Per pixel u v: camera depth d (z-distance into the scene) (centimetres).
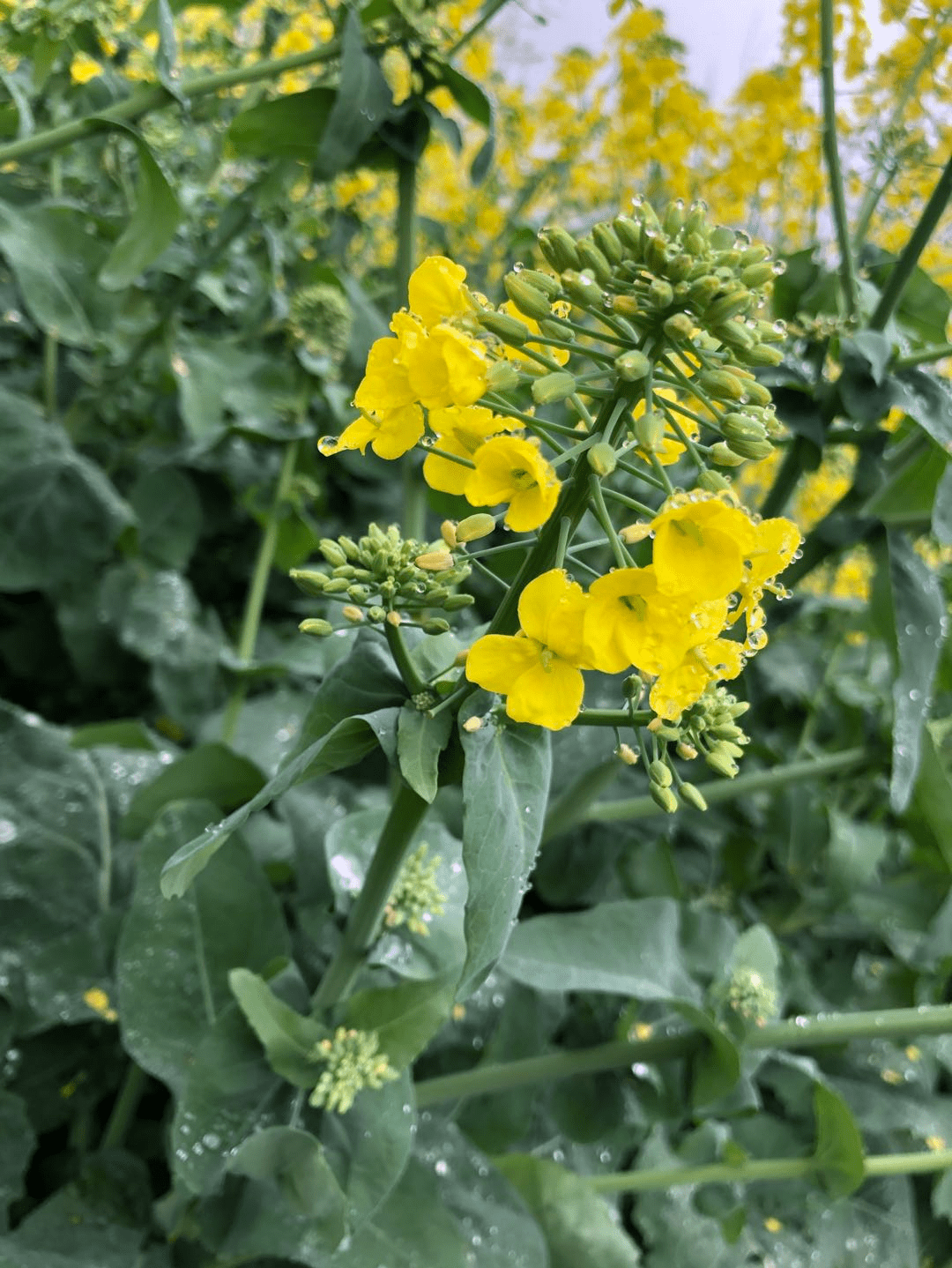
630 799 40
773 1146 40
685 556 14
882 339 27
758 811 46
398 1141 24
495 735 17
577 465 16
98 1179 30
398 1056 25
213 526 51
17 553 41
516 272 16
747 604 15
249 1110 25
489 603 43
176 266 42
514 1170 32
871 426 30
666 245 15
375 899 22
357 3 32
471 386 14
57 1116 33
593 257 15
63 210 39
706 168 54
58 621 43
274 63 34
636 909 32
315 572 17
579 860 39
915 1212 43
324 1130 25
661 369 17
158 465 47
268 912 29
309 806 33
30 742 36
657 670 14
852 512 31
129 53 41
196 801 30
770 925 45
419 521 37
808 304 32
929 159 35
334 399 44
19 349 51
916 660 28
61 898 33
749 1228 38
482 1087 32
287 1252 26
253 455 50
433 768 17
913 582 29
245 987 23
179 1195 28
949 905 42
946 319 31
